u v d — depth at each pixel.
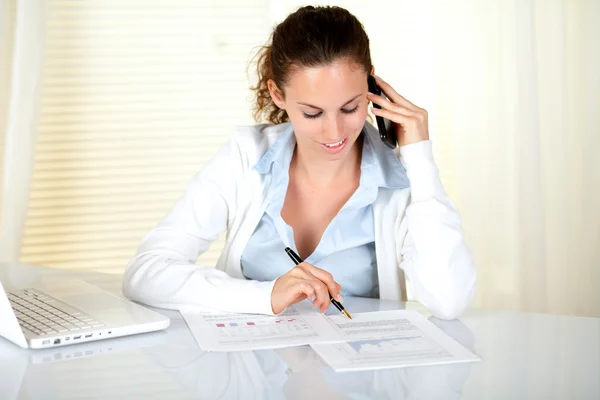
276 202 1.63
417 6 3.42
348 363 1.14
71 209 3.33
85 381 1.08
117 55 3.34
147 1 3.34
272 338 1.27
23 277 1.69
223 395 1.03
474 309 1.48
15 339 1.23
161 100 3.36
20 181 3.16
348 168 1.63
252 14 3.40
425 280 1.45
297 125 1.48
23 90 3.14
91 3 3.31
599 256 3.38
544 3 3.35
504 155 3.38
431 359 1.16
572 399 1.00
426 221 1.50
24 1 3.12
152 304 1.50
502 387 1.04
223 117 3.40
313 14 1.43
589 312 3.40
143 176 3.36
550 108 3.38
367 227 1.63
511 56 3.35
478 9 3.37
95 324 1.30
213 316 1.40
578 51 3.39
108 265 3.35
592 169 3.38
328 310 1.45
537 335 1.29
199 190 1.66
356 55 1.41
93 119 3.33
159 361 1.17
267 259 1.64
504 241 3.40
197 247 1.65
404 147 1.56
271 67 1.51
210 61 3.38
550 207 3.41
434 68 3.43
